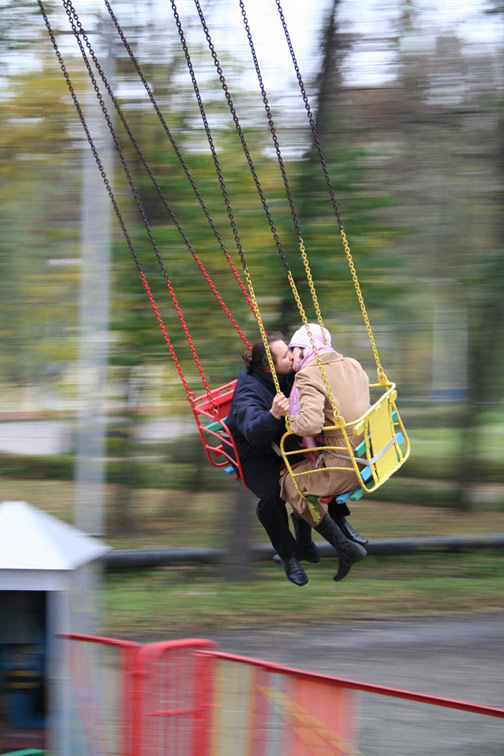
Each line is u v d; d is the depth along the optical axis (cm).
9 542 721
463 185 2230
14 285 2116
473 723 905
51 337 2169
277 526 1184
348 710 780
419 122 2116
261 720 777
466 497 2805
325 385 1037
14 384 2334
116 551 2098
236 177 1845
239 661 780
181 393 2134
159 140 1938
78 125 2098
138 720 752
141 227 1912
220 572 2011
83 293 1877
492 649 1493
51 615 715
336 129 1992
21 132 2089
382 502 2956
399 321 2209
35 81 2031
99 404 1877
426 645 1517
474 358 2566
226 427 1180
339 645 1516
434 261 2225
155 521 2577
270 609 1742
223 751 772
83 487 1834
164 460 2825
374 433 1066
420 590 1891
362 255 1850
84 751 733
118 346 1959
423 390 2597
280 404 1057
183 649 780
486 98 2181
